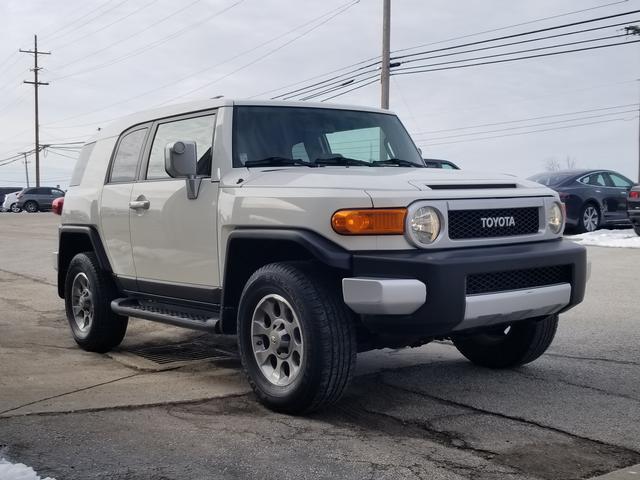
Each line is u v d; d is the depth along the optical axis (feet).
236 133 17.78
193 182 17.69
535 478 12.12
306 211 15.08
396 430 14.53
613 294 31.24
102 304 21.43
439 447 13.56
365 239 14.62
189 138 18.88
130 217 20.15
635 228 53.72
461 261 14.39
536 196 16.44
